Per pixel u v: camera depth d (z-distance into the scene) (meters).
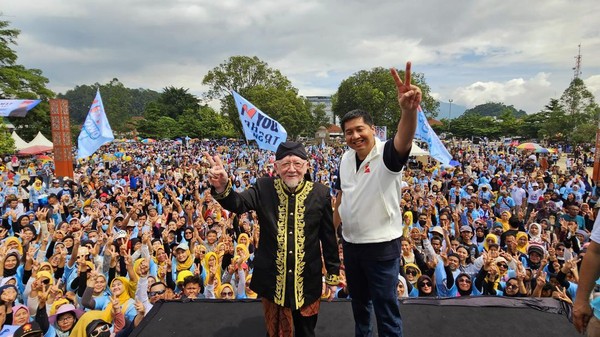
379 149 2.30
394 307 2.38
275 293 2.43
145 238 6.36
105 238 7.13
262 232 2.54
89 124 12.91
